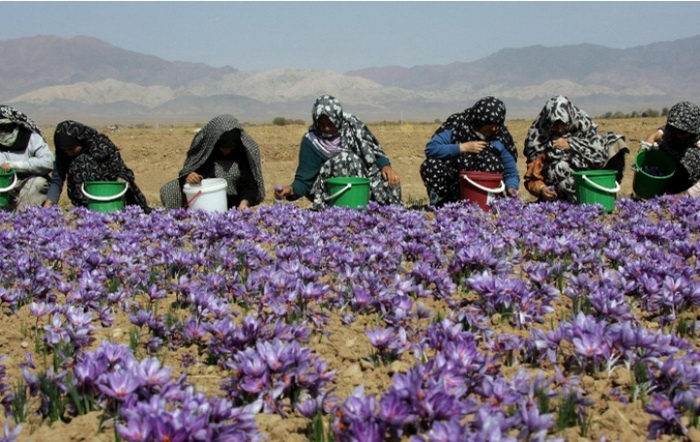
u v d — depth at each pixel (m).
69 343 4.58
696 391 3.64
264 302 5.31
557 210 9.90
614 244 7.10
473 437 2.91
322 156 10.77
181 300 5.88
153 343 4.67
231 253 7.20
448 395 3.24
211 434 3.03
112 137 34.44
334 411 3.56
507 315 5.19
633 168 11.58
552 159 11.11
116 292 5.85
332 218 8.95
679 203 9.87
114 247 7.29
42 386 3.79
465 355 3.96
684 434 3.46
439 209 9.91
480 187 10.18
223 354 4.42
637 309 5.52
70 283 5.97
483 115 10.55
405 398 3.28
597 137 11.08
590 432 3.50
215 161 10.97
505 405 3.61
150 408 3.19
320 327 5.05
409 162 23.19
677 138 11.57
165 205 11.16
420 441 2.94
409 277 6.08
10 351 4.89
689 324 4.97
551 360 4.05
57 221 9.89
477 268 6.17
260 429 3.54
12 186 11.12
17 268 6.28
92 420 3.57
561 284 6.09
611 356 4.05
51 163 11.67
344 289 5.81
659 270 5.71
